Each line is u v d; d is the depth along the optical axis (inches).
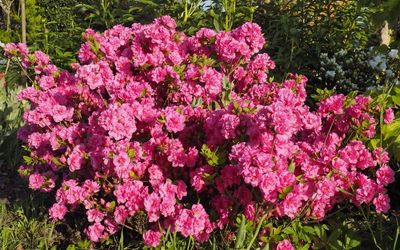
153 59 66.1
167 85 67.0
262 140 51.3
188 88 65.4
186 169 61.3
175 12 115.7
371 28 116.4
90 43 68.5
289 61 108.7
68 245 64.3
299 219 58.9
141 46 69.1
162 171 60.6
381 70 107.0
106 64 65.9
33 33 149.9
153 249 59.6
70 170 61.0
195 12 115.2
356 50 114.0
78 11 149.9
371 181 58.8
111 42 70.2
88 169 62.8
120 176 56.2
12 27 162.2
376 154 60.9
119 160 54.4
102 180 61.0
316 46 112.0
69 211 65.1
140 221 59.3
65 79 72.4
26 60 75.3
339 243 56.6
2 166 88.2
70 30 139.3
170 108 59.8
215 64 75.8
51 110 65.9
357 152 58.2
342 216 65.3
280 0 126.5
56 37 140.9
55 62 128.4
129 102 62.8
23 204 73.2
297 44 110.6
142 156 58.2
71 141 64.5
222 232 60.5
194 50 72.1
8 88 114.1
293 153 55.7
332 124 61.2
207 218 57.7
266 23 122.3
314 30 115.7
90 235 60.3
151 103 64.1
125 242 63.7
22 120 95.8
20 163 87.7
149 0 119.7
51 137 64.7
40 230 66.1
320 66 113.7
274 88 69.7
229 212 58.8
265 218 57.2
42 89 75.1
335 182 57.2
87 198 59.9
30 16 152.9
